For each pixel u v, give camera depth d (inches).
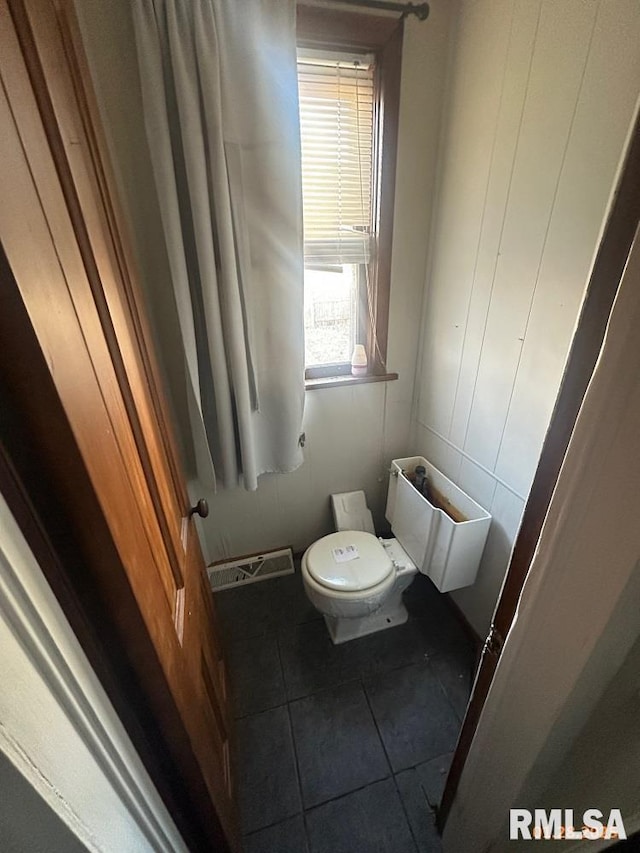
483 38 41.3
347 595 54.0
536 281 40.6
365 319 63.1
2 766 11.4
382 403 68.0
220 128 39.5
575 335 17.2
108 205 30.2
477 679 30.3
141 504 22.5
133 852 19.3
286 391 55.7
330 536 64.4
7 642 12.0
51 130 17.8
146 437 28.5
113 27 38.2
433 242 56.2
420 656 60.1
